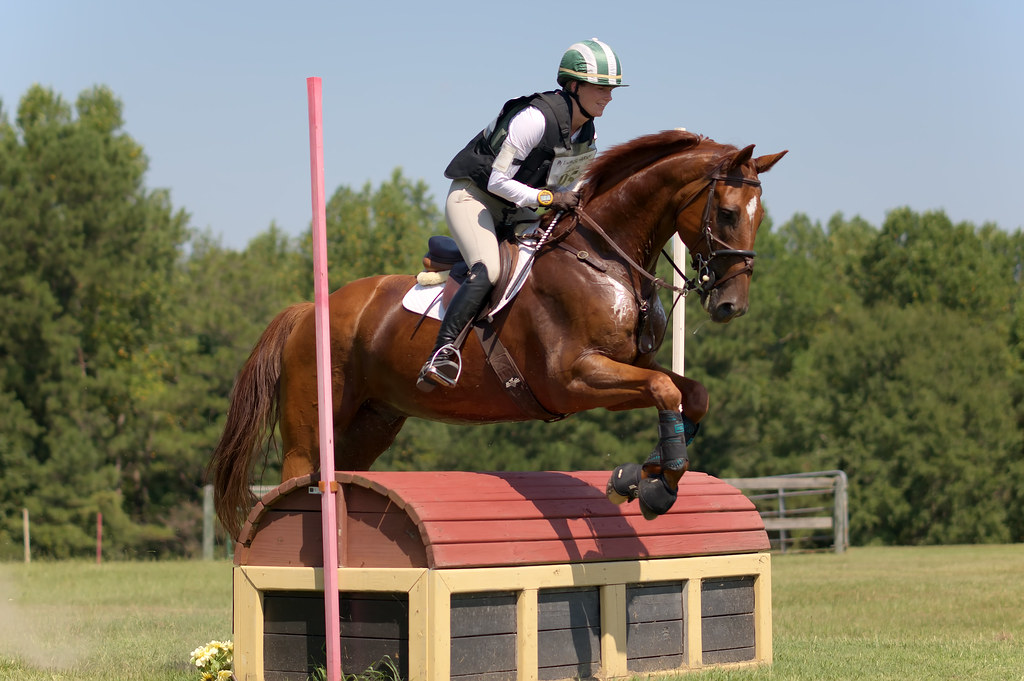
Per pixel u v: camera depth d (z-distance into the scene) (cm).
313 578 686
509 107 723
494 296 728
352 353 816
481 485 711
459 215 738
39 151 3803
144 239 3919
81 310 3862
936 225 6322
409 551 657
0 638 1051
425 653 630
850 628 1130
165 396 3875
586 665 708
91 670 841
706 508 810
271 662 711
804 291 5378
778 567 2123
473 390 754
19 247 3609
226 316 4153
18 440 3453
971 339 4350
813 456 4097
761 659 820
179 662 886
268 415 870
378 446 878
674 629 765
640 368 680
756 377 4156
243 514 859
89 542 3388
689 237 705
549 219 733
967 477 3944
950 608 1315
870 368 4322
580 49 711
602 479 801
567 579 691
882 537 4066
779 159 712
